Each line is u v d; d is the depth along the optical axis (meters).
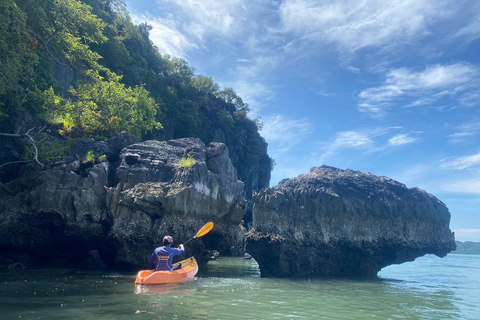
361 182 13.51
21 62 15.15
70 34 21.66
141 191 11.64
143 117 22.05
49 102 17.48
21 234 11.70
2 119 14.81
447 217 14.40
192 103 55.81
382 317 6.29
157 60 57.75
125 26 51.47
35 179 12.16
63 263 12.63
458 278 14.44
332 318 5.98
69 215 11.39
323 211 12.27
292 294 8.18
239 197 16.22
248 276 11.81
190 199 12.11
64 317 5.20
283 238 11.27
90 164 12.82
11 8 14.15
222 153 15.96
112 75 23.91
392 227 12.73
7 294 6.93
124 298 6.82
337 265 12.26
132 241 11.43
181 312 5.76
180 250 10.05
